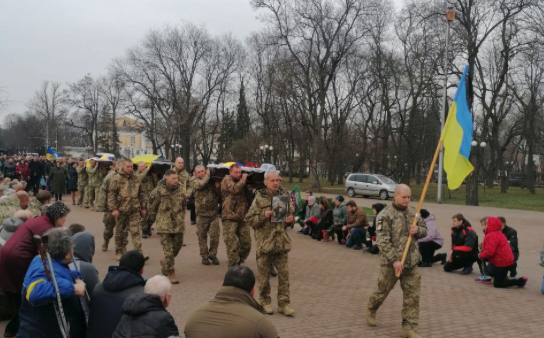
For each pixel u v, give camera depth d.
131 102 51.19
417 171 60.44
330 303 7.38
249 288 3.67
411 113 42.62
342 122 46.59
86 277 4.59
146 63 49.44
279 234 6.61
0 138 109.19
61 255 4.15
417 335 5.73
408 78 43.16
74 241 4.98
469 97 14.98
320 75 39.62
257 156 49.28
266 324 3.38
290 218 6.69
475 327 6.38
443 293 8.30
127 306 3.51
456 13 32.47
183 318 6.45
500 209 25.80
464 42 32.56
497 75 38.44
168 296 3.77
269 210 6.56
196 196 10.12
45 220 5.52
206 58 50.84
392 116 51.66
